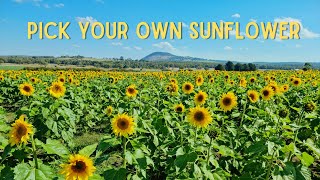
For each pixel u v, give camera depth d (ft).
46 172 4.47
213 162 6.48
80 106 16.85
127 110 12.65
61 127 9.80
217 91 19.34
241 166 8.20
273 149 6.01
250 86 22.38
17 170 4.27
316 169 10.57
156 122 8.60
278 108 13.33
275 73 47.16
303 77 37.60
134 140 5.82
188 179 5.94
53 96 10.33
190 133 7.61
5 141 5.25
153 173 8.84
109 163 10.78
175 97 15.03
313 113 8.56
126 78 35.96
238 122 14.96
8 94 25.26
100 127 16.87
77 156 4.37
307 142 6.20
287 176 5.75
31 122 10.31
